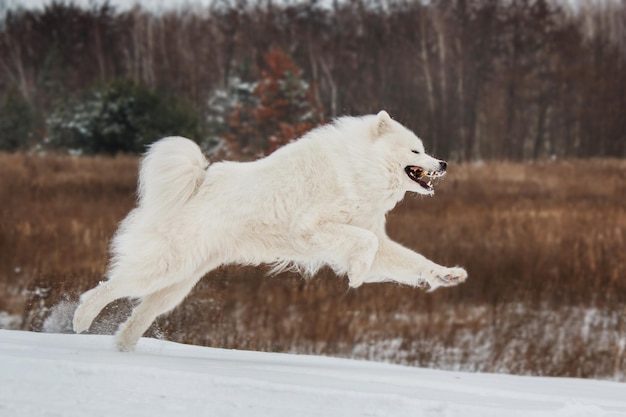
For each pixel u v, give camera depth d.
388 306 16.28
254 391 5.47
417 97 42.19
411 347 15.43
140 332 8.16
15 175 29.08
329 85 42.72
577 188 28.38
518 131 40.84
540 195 26.81
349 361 9.36
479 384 7.40
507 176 30.03
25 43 48.44
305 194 8.06
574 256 19.36
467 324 16.39
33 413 4.73
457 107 41.59
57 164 32.19
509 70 42.94
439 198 24.55
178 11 49.50
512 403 6.03
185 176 7.88
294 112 35.38
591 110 41.00
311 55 44.50
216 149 34.09
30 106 41.44
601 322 16.83
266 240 8.11
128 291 7.84
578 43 43.47
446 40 43.66
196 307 13.66
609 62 42.81
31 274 16.73
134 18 49.50
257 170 8.09
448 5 44.78
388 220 21.69
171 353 8.35
